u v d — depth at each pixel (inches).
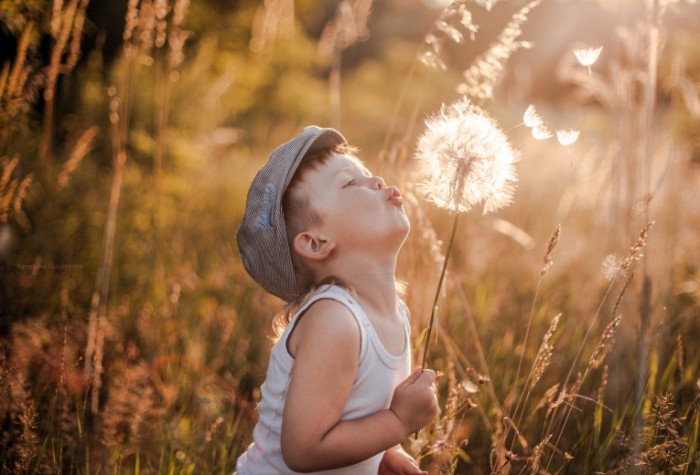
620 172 111.2
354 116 368.8
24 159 126.9
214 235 195.5
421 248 89.6
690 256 140.3
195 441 96.0
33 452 84.2
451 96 295.6
